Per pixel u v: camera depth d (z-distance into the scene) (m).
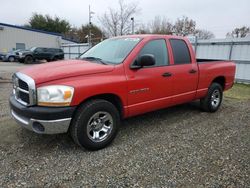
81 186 2.80
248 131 4.63
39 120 3.18
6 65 21.48
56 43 35.19
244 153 3.68
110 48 4.43
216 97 5.92
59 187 2.78
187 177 3.02
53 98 3.17
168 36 4.68
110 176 3.01
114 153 3.60
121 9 36.28
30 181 2.87
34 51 25.67
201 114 5.69
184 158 3.49
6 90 8.16
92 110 3.47
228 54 12.02
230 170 3.19
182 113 5.73
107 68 3.65
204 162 3.39
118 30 36.75
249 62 11.27
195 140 4.14
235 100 7.48
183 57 4.88
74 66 3.65
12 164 3.21
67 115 3.24
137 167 3.22
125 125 4.81
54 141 3.93
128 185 2.84
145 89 4.10
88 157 3.46
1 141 3.88
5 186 2.77
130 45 4.17
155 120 5.16
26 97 3.36
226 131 4.61
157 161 3.38
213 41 12.55
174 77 4.58
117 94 3.72
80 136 3.45
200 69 5.20
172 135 4.34
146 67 4.12
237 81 11.84
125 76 3.81
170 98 4.62
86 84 3.36
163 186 2.83
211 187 2.83
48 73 3.32
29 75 3.35
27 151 3.58
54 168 3.15
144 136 4.26
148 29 42.53
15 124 4.62
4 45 31.03
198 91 5.28
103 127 3.71
